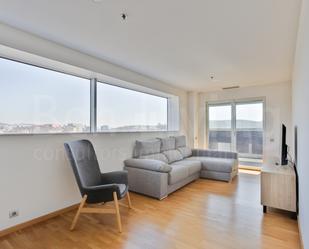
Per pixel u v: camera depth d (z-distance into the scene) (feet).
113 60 11.00
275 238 6.86
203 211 9.06
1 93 7.75
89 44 8.95
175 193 11.59
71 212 9.08
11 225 7.31
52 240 6.78
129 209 9.29
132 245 6.46
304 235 5.77
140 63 11.50
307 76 5.32
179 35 8.07
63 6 6.16
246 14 6.55
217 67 12.20
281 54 10.08
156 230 7.38
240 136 18.56
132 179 11.61
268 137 16.89
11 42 7.42
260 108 17.48
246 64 11.62
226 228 7.52
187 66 12.03
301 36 6.63
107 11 6.41
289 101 15.92
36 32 7.85
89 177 8.89
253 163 17.81
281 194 8.56
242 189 12.32
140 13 6.52
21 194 7.62
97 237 6.95
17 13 6.56
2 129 7.72
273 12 6.43
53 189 8.66
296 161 9.09
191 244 6.50
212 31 7.72
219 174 14.34
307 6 5.04
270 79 15.28
